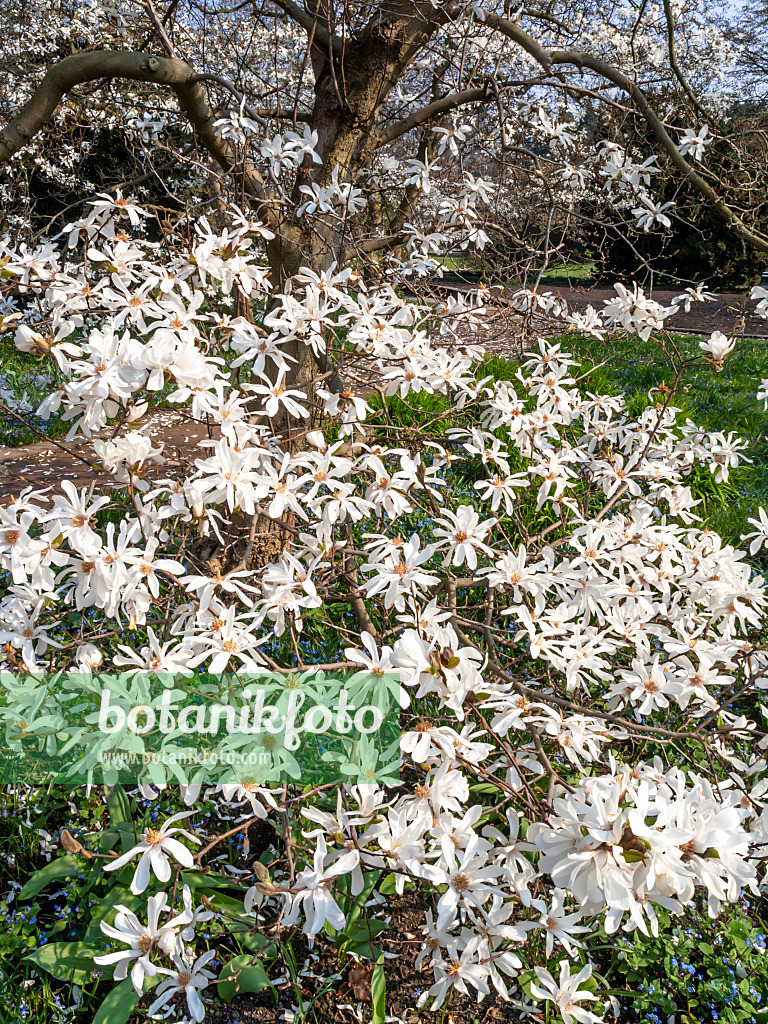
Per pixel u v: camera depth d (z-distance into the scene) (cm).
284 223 297
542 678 215
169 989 155
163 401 191
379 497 198
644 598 210
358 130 309
